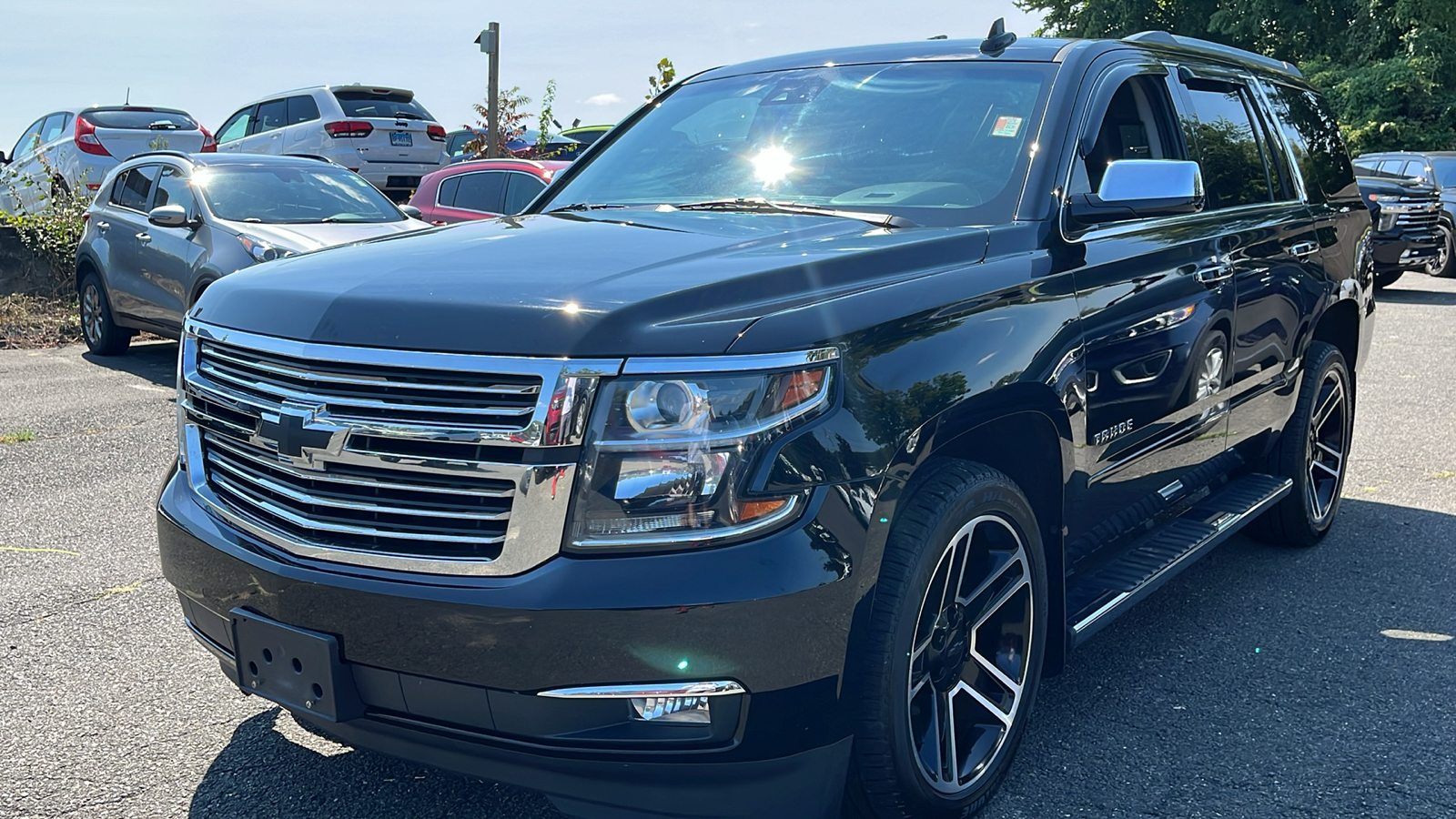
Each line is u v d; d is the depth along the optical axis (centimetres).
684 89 434
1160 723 333
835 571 227
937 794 265
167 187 963
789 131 376
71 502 555
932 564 253
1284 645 392
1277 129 478
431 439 226
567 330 223
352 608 232
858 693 243
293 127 1662
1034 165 327
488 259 268
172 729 328
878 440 235
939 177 335
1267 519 491
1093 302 311
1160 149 388
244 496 257
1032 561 293
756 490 221
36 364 994
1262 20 3147
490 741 229
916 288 264
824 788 238
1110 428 322
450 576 226
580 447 219
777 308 239
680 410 220
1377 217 1550
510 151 1800
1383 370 944
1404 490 590
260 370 252
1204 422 386
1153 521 379
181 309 905
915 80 376
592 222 325
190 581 266
